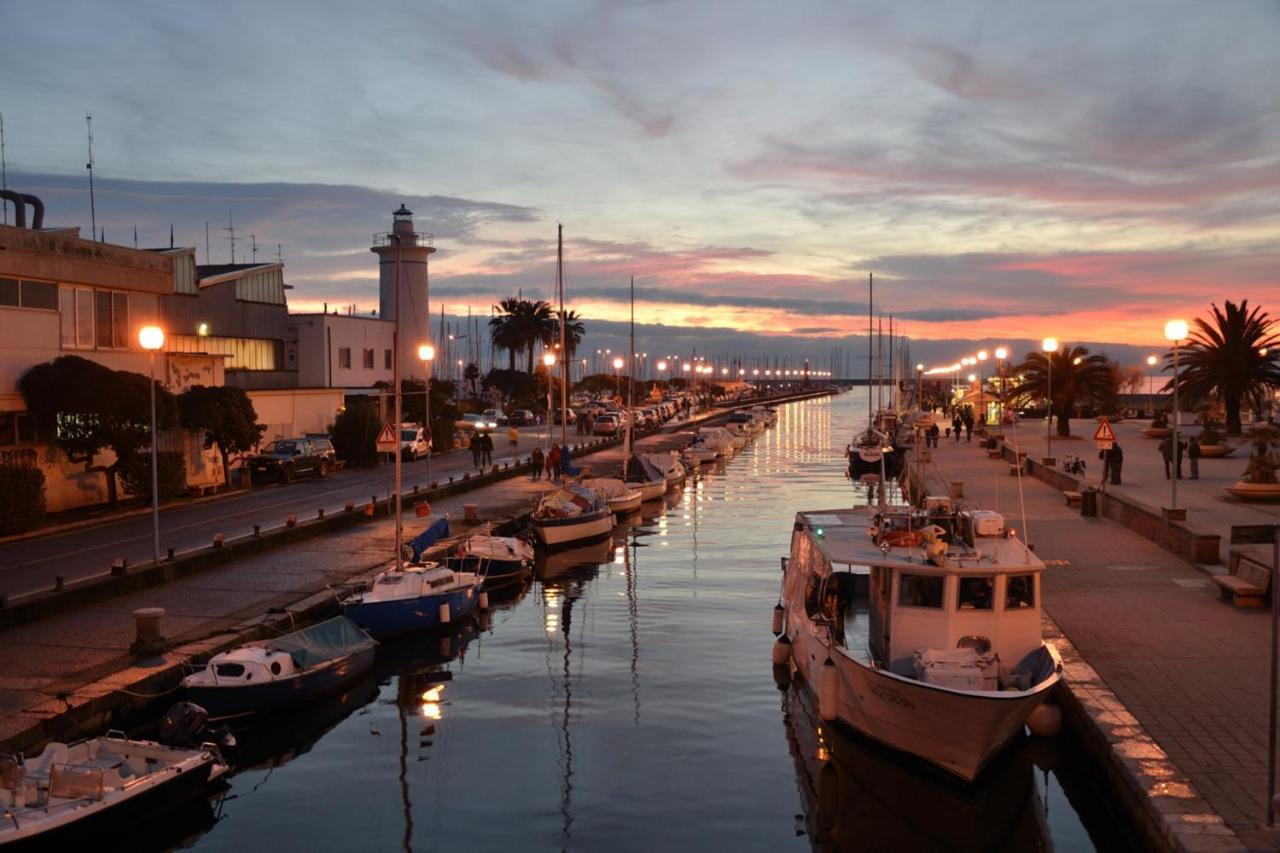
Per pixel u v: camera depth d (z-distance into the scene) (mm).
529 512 41969
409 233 81500
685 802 15867
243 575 27953
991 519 18562
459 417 80375
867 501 53406
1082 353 68188
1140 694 16344
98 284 38250
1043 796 15953
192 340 57281
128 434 35812
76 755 15219
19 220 42406
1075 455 56500
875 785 16656
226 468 44312
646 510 50500
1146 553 28266
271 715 19266
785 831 14891
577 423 88875
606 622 27375
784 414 155000
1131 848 13203
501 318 120688
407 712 20141
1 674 18719
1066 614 21453
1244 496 35750
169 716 17281
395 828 14977
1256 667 17672
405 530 36125
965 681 15852
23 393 34406
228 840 14648
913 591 17266
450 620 25906
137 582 25828
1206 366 60438
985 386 101188
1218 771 13320
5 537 31672
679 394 168000
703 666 23078
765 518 47719
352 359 71000
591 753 17859
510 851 14242
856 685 16797
